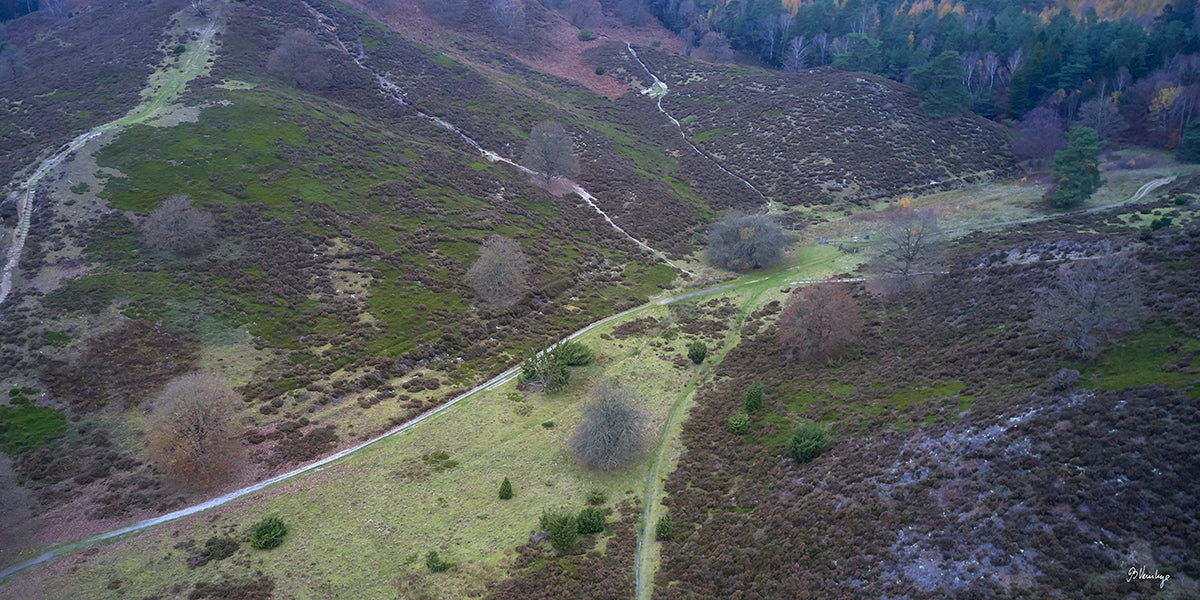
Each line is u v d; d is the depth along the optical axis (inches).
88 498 1555.1
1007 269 2244.1
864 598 1129.4
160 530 1487.5
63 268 2146.9
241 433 1769.2
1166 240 2017.7
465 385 2092.8
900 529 1233.4
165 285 2159.2
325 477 1672.0
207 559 1408.7
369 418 1893.5
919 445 1444.4
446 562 1413.6
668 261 3070.9
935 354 1882.4
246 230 2459.4
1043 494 1170.6
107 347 1919.3
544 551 1456.7
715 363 2239.2
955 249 2726.4
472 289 2514.8
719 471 1670.8
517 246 2706.7
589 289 2716.5
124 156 2679.6
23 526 1467.8
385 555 1441.9
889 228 2741.1
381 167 3083.2
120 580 1352.1
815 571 1226.0
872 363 1968.5
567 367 2158.0
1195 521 1038.4
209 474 1636.3
